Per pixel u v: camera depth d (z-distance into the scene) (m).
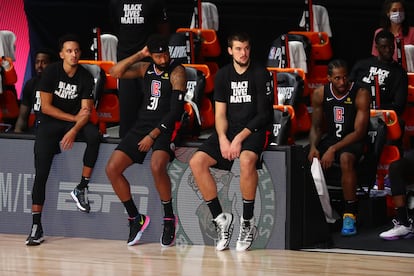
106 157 16.02
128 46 17.80
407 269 13.72
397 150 17.16
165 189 15.41
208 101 18.86
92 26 22.55
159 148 15.34
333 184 16.91
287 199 15.25
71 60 15.91
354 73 18.58
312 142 17.11
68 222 16.28
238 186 15.45
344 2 22.08
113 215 16.09
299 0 22.28
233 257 14.65
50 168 16.20
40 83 16.05
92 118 17.16
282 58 19.69
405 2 19.78
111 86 18.45
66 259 14.49
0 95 19.38
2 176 16.48
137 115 17.45
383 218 17.27
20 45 22.30
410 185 17.47
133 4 17.67
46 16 22.34
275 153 15.28
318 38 20.66
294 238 15.28
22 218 16.44
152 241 15.93
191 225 15.73
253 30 22.55
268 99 15.12
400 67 18.23
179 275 13.42
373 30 21.95
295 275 13.35
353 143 16.50
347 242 15.79
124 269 13.81
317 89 17.03
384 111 16.92
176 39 20.03
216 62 22.45
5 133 16.44
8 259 14.48
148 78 15.65
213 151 15.17
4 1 22.31
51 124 16.05
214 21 21.61
